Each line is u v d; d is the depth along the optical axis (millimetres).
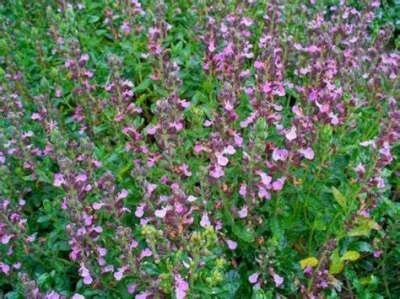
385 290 313
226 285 283
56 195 337
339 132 313
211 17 397
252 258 300
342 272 313
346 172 319
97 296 285
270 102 304
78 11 463
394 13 548
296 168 291
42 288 288
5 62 423
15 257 302
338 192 279
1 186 309
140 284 270
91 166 287
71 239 277
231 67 333
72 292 299
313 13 442
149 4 467
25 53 448
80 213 263
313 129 281
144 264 267
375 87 336
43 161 337
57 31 410
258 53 438
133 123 328
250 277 281
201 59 397
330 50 320
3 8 504
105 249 276
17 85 396
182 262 249
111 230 287
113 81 322
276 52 342
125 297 279
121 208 277
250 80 365
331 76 307
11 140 334
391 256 312
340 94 288
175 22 478
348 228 282
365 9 410
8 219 285
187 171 297
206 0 420
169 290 251
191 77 410
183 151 306
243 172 284
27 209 341
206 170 264
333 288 287
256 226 299
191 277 244
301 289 283
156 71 367
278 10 388
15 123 329
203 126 359
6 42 429
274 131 312
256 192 282
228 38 362
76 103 387
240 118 344
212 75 373
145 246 291
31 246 294
